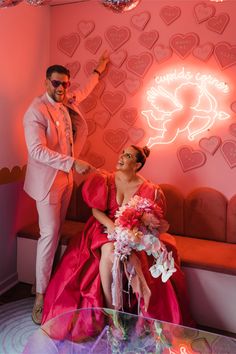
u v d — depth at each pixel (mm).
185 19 2469
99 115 2775
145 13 2549
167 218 2600
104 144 2793
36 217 2855
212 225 2496
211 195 2492
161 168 2664
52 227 2248
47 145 2219
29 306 2365
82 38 2742
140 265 1986
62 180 2264
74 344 1614
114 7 1479
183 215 2574
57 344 1603
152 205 2025
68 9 2750
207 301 2150
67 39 2783
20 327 2137
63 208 2387
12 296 2484
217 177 2527
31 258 2605
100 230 2166
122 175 2199
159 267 1908
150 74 2598
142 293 1962
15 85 2502
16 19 2449
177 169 2623
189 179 2604
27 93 2637
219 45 2408
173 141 2604
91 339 1642
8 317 2236
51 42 2840
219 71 2432
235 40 2371
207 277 2129
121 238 1912
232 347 1542
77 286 2100
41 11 2699
